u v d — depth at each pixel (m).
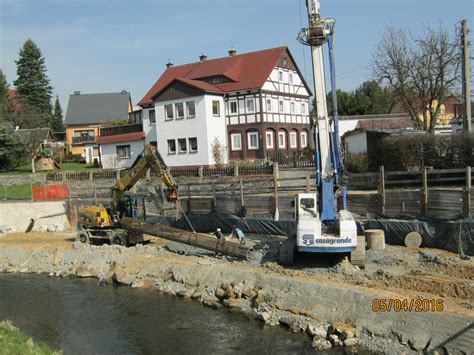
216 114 43.09
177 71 50.59
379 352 12.95
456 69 34.66
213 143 42.44
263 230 24.08
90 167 56.16
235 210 25.50
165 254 22.48
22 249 25.83
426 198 19.95
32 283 21.84
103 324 16.39
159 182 33.66
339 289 15.16
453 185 24.33
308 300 15.59
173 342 14.63
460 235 17.89
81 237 25.44
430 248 18.83
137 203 29.31
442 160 24.59
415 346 12.72
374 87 69.00
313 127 17.73
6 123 54.38
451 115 50.53
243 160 41.53
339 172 17.41
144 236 26.91
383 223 20.08
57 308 18.20
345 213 17.36
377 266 17.50
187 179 34.09
